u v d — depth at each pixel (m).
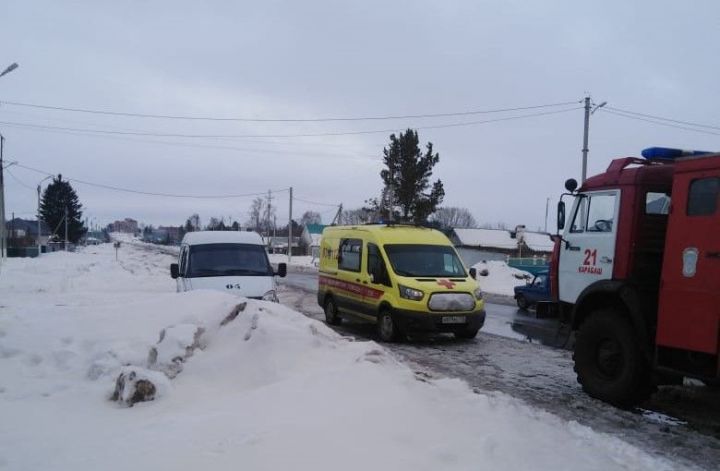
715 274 5.89
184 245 13.55
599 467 4.54
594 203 7.91
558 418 5.96
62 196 96.62
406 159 43.94
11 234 84.06
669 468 4.89
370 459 4.11
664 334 6.41
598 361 7.47
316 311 17.61
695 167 6.17
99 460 4.01
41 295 17.91
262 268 12.81
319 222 110.06
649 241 7.27
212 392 6.09
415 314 11.21
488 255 57.31
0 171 36.84
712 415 6.80
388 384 5.71
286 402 5.25
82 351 7.54
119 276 27.77
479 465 4.21
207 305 8.29
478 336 12.83
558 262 8.51
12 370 6.94
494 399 6.02
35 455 4.16
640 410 7.01
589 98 29.36
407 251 12.26
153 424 4.81
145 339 7.55
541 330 14.00
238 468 3.86
